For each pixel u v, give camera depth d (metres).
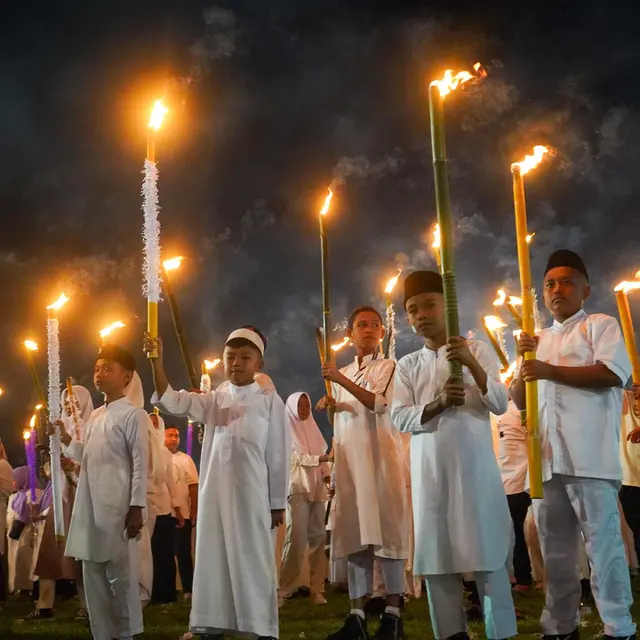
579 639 4.13
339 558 5.04
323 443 7.77
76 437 5.93
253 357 4.88
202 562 4.59
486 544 3.68
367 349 5.55
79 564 6.71
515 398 4.30
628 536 7.82
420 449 3.88
